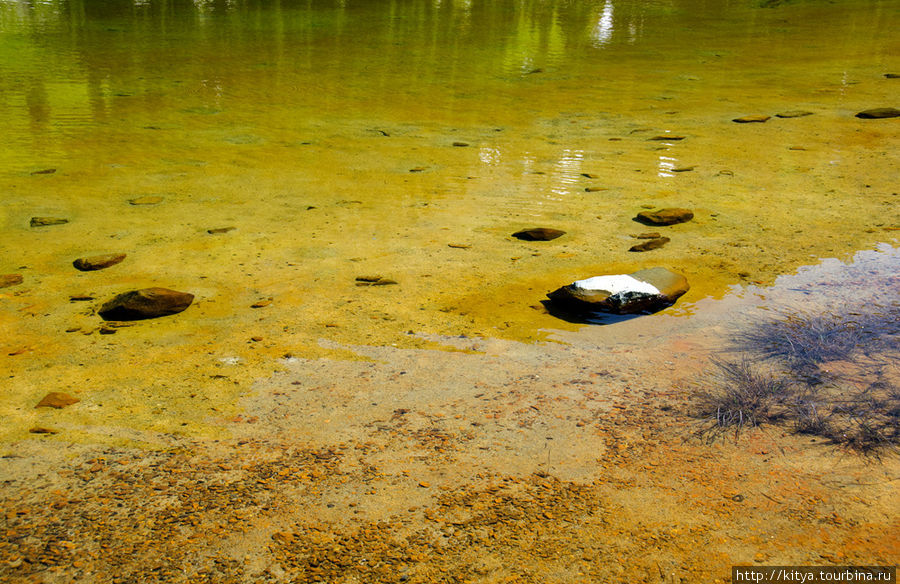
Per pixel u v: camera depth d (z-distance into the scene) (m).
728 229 7.24
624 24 26.00
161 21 26.67
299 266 6.52
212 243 7.16
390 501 3.27
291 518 3.17
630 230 7.34
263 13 28.92
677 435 3.72
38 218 7.92
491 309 5.55
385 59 19.75
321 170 9.94
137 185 9.26
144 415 4.10
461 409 4.09
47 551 2.98
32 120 12.99
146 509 3.24
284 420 4.02
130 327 5.34
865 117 12.13
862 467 3.37
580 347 4.86
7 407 4.21
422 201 8.48
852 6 28.28
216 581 2.81
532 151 10.74
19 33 23.44
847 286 5.62
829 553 2.86
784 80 15.94
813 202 8.03
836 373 4.24
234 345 5.00
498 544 2.98
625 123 12.48
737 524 3.05
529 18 27.83
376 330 5.20
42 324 5.39
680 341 4.86
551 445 3.69
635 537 3.00
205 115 13.53
